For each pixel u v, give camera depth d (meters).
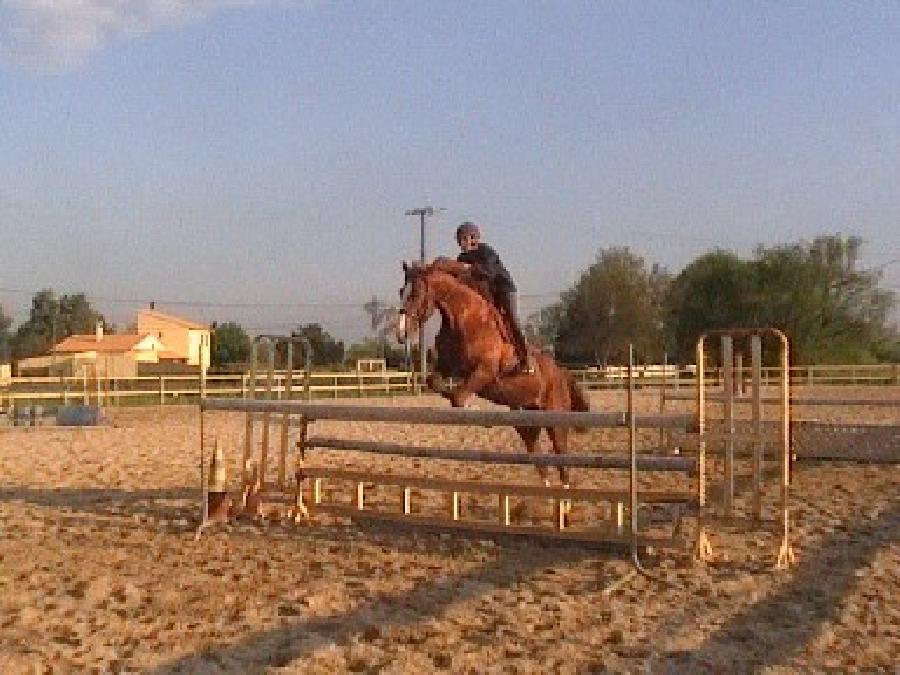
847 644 5.85
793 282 62.72
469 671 5.37
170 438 20.03
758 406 8.16
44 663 5.51
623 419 8.34
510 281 9.71
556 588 7.25
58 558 8.41
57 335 94.88
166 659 5.61
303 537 9.48
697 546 8.16
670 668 5.44
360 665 5.48
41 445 18.66
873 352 64.50
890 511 10.52
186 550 8.83
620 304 69.69
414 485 9.69
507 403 10.00
